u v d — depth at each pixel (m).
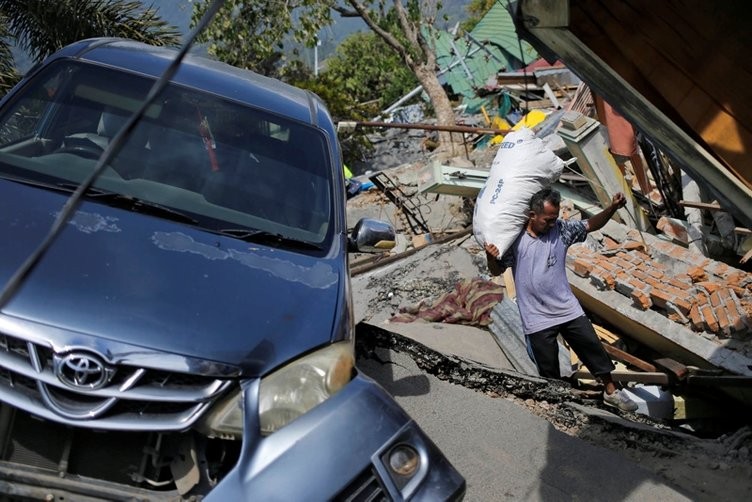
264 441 2.79
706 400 6.56
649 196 9.84
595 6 3.53
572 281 7.73
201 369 2.84
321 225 4.09
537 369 6.25
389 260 9.44
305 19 20.14
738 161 3.53
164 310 3.00
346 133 22.77
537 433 4.82
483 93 22.41
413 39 22.02
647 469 4.58
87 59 4.56
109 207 3.60
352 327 3.46
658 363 6.30
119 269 3.13
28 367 2.74
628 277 7.41
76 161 3.95
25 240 3.17
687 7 3.53
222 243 3.59
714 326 6.62
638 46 3.54
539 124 13.02
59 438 2.82
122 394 2.75
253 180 4.15
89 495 2.76
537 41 3.60
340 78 26.56
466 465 4.41
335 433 2.86
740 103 3.51
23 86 4.37
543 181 5.53
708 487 4.54
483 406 5.05
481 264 9.06
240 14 19.61
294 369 3.01
